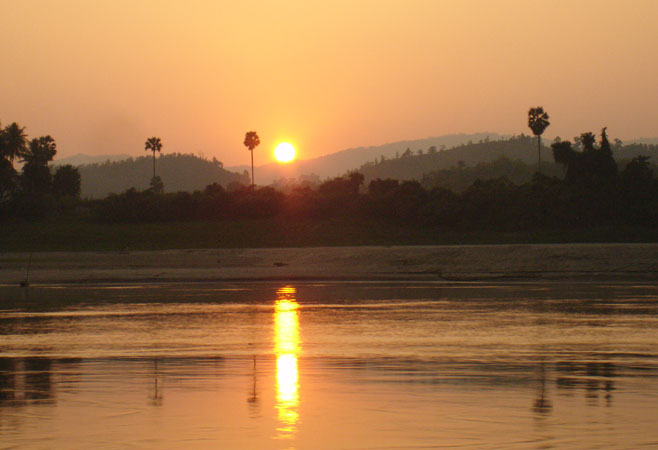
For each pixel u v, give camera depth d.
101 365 16.91
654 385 14.55
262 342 20.23
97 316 26.69
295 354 18.22
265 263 51.50
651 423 11.79
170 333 22.12
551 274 44.38
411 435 11.19
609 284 39.25
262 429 11.54
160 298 33.56
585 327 23.02
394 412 12.48
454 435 11.17
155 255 56.03
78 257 56.16
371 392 13.95
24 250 62.91
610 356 17.83
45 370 16.34
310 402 13.20
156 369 16.38
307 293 35.50
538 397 13.52
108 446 10.75
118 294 35.88
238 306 29.80
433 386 14.46
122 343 20.20
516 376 15.41
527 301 30.94
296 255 53.03
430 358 17.56
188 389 14.30
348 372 15.88
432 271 46.34
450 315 26.28
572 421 11.91
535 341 20.19
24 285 41.50
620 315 26.06
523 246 50.41
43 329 23.20
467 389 14.20
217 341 20.47
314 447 10.66
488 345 19.53
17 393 14.03
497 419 12.03
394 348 19.08
